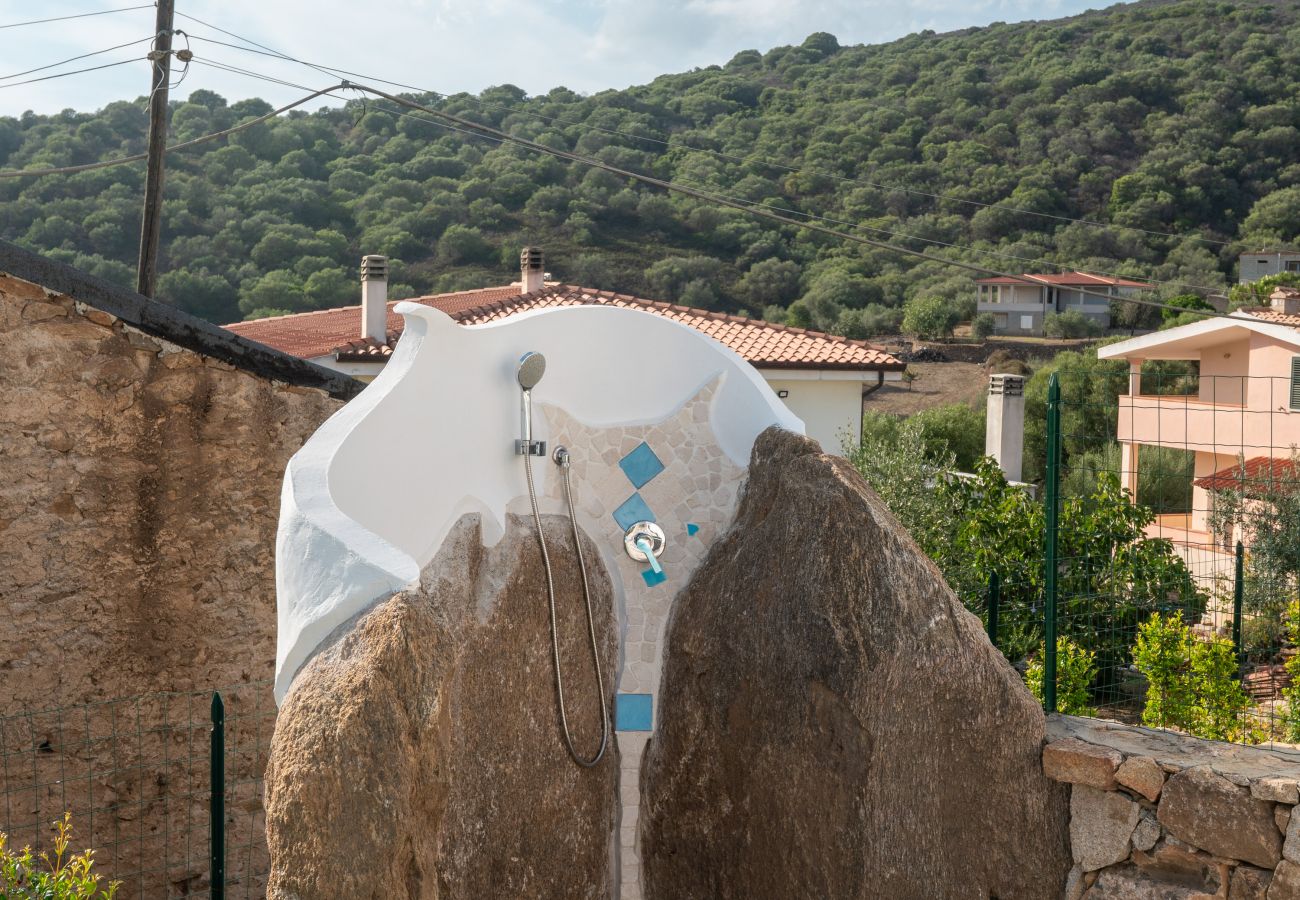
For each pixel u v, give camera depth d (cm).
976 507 1316
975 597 1117
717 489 586
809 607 501
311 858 318
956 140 5147
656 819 561
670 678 563
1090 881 515
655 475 582
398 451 448
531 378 527
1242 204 4791
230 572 671
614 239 4750
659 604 573
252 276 3759
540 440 547
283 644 375
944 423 3100
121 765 641
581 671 546
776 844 510
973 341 4556
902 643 482
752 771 521
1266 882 472
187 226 3853
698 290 4378
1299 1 6203
